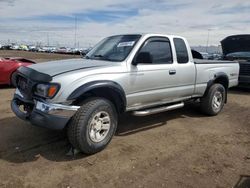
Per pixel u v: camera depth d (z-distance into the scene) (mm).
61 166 3967
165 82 5473
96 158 4258
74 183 3543
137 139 5137
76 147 4207
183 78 5875
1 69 9836
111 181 3617
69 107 4047
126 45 5129
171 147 4805
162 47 5492
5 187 3402
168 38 5617
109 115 4504
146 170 3934
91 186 3486
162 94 5484
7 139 4867
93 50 5727
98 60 5098
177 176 3793
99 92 4562
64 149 4523
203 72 6398
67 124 4164
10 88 10203
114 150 4578
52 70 4301
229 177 3811
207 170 3990
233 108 7945
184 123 6250
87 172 3824
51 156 4266
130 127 5828
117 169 3936
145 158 4320
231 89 11750
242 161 4320
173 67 5605
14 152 4355
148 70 5086
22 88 4637
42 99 4133
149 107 5453
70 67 4453
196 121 6441
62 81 4027
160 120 6414
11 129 5367
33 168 3881
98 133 4402
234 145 4984
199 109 7059
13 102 4766
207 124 6234
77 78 4137
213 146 4910
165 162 4203
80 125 4105
